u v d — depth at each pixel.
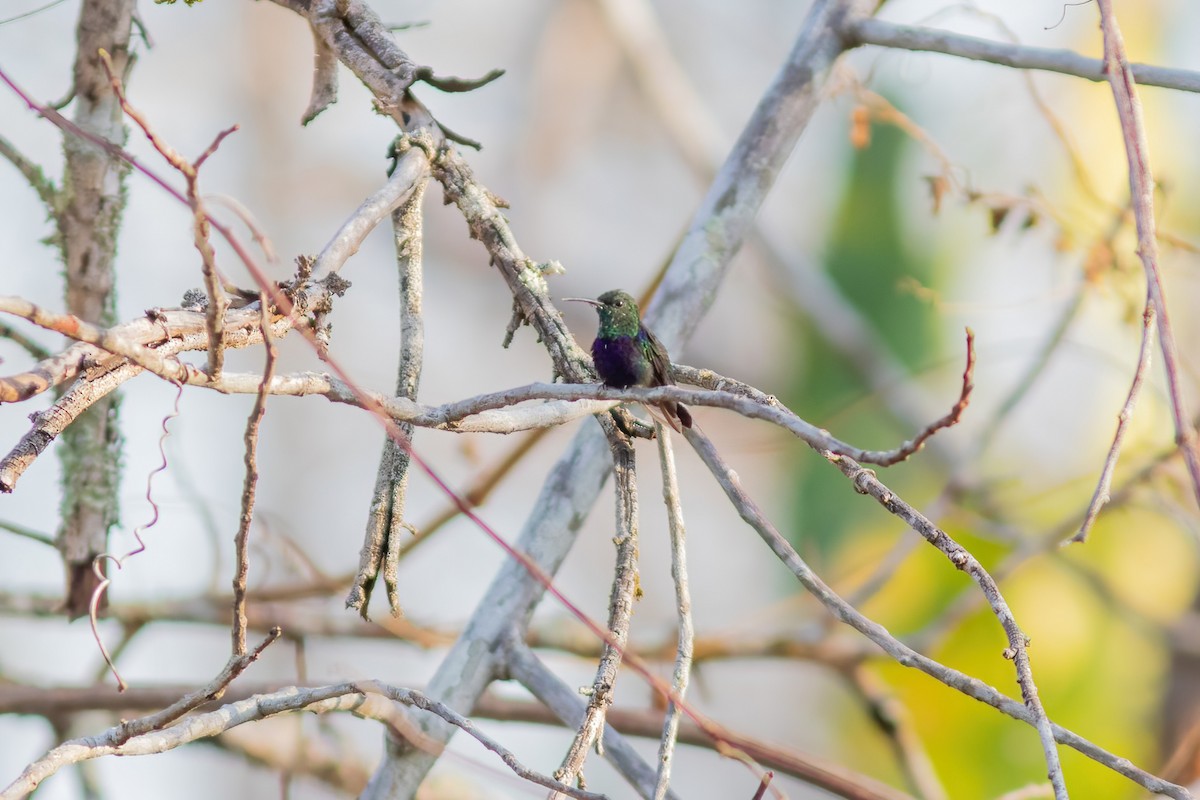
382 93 5.75
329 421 20.25
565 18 19.02
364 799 6.39
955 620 10.15
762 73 22.41
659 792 4.48
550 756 15.81
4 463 3.96
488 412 4.84
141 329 4.13
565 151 19.92
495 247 5.56
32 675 9.97
